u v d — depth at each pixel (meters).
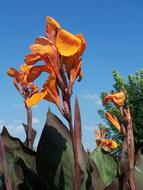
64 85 0.63
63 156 0.79
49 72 0.64
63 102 0.63
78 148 0.63
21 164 0.78
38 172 0.79
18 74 0.85
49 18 0.65
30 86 1.08
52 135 0.80
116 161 0.94
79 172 0.63
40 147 0.80
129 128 0.85
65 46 0.62
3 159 0.70
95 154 0.94
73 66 0.64
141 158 0.88
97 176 0.79
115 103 0.87
